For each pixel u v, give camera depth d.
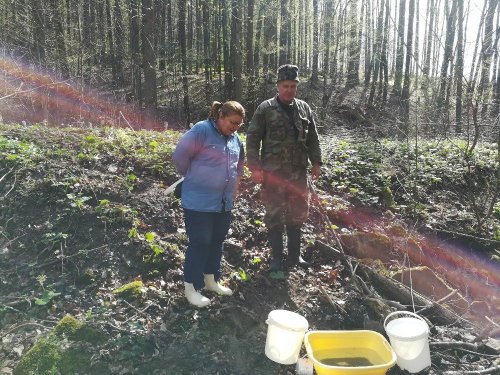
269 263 4.39
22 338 3.34
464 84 6.43
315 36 22.73
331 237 4.89
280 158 4.04
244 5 19.66
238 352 3.35
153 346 3.28
